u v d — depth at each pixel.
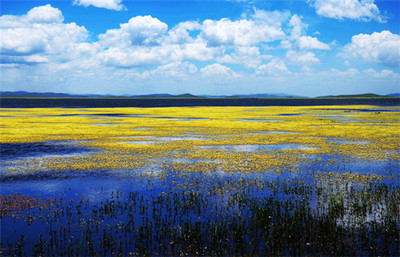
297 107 113.75
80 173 19.59
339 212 13.20
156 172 19.84
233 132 39.59
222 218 12.28
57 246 10.89
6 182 17.75
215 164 21.86
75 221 12.77
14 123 50.72
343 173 19.44
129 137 35.22
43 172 19.80
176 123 51.44
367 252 10.42
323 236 11.22
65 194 15.84
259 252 10.55
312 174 19.28
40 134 36.94
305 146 29.12
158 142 31.64
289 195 15.62
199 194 15.78
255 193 15.95
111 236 11.52
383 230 11.53
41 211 13.70
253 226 12.16
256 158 23.72
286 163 22.12
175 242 11.16
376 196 14.98
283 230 11.66
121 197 15.42
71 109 101.94
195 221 12.77
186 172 19.84
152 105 144.38
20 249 10.68
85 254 10.41
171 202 14.78
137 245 10.93
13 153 25.81
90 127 45.16
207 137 35.19
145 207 14.20
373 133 37.59
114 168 20.80
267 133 38.69
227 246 10.94
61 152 26.27
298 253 10.43
